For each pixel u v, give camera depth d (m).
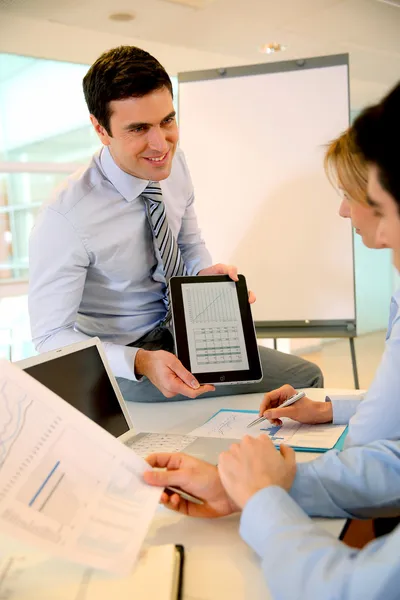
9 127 5.21
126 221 1.80
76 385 1.17
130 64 1.51
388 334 1.13
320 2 3.21
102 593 0.71
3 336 2.51
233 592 0.73
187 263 2.14
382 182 0.75
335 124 2.72
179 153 2.04
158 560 0.77
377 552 0.66
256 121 2.81
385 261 6.10
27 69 4.81
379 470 0.91
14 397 0.81
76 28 3.49
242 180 2.85
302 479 0.91
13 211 5.25
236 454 0.86
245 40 3.89
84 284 1.83
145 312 1.93
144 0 3.05
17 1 3.01
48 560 0.79
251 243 2.88
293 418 1.31
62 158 5.54
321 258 2.82
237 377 1.55
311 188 2.78
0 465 0.76
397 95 0.74
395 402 0.96
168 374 1.46
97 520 0.78
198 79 2.87
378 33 3.83
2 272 5.20
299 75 2.75
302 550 0.70
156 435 1.34
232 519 0.93
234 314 1.60
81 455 0.83
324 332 2.85
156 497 0.85
